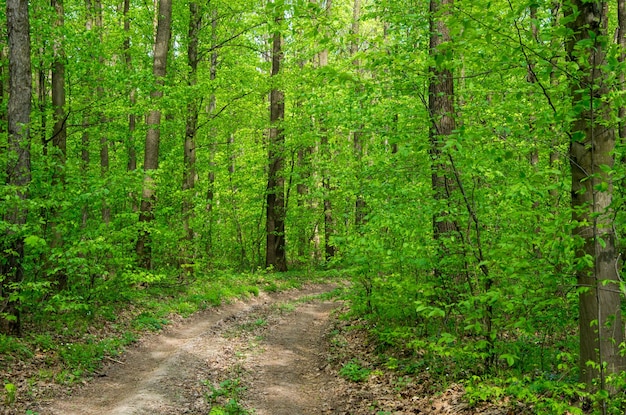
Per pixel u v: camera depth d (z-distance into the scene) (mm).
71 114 12414
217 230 24672
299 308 16594
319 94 10086
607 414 4543
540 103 5988
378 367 8852
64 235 10945
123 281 12594
